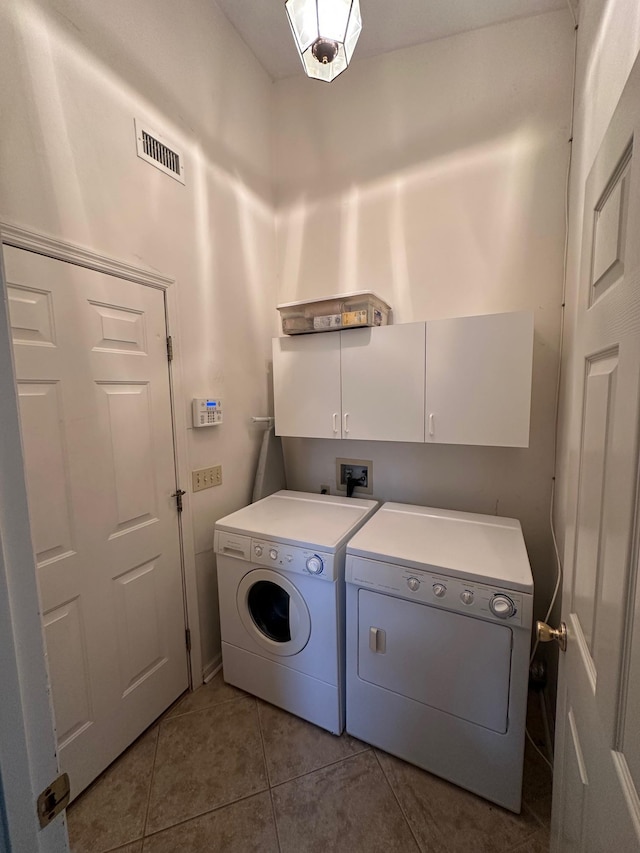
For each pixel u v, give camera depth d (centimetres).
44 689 44
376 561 140
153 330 156
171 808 128
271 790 134
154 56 151
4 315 41
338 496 223
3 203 105
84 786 133
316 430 199
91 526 133
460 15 172
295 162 225
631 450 50
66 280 123
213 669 194
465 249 188
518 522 172
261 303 224
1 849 40
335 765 142
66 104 121
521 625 117
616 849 50
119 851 117
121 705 146
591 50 125
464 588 124
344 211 214
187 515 175
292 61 212
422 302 199
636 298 49
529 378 154
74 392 127
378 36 186
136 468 150
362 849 116
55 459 122
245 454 215
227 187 194
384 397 181
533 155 172
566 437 146
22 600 42
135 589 151
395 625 138
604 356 67
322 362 194
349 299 182
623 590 51
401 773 139
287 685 163
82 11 124
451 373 167
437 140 190
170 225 162
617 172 60
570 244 157
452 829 121
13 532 41
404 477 211
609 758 55
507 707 122
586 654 71
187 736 155
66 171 121
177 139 164
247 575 168
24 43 109
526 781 135
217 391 192
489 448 190
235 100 197
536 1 163
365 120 205
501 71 174
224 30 187
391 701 141
